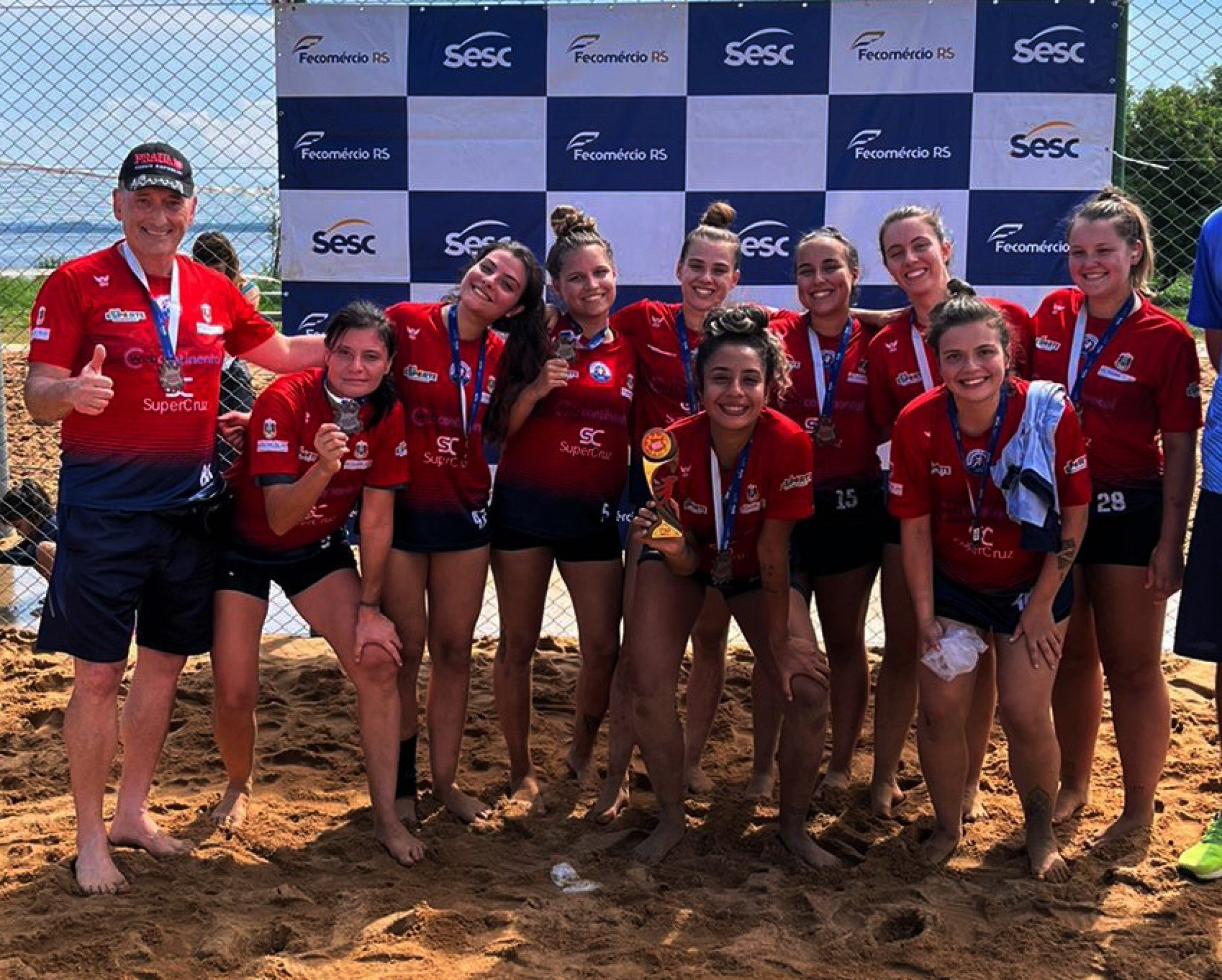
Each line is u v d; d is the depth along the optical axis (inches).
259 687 248.8
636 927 160.4
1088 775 195.0
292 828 189.9
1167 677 251.9
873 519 193.5
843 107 247.1
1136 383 173.3
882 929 158.9
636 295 254.8
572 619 301.6
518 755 201.2
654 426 193.6
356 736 226.1
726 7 246.1
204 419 168.7
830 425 188.7
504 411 182.7
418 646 188.2
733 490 170.1
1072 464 164.1
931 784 178.4
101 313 159.9
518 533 190.2
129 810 180.9
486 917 160.6
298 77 252.8
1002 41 243.4
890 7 243.8
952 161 247.0
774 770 212.8
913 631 191.3
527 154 252.2
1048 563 166.7
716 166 250.4
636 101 249.6
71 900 164.9
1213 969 147.9
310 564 180.5
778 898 167.5
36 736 225.9
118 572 164.6
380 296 257.6
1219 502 171.0
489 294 177.2
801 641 177.2
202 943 153.3
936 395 168.2
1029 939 154.6
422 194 254.5
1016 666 170.2
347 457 172.2
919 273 180.4
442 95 251.4
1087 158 245.4
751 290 253.0
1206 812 192.4
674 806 183.3
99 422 162.6
